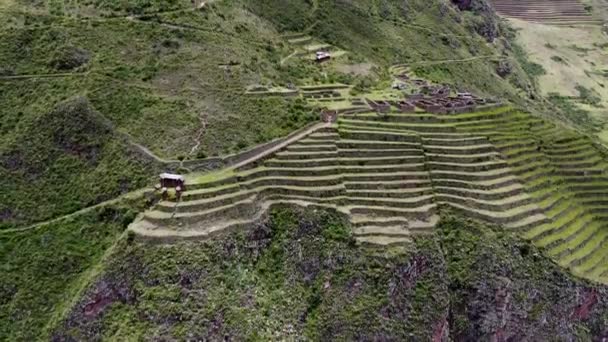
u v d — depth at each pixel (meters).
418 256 99.44
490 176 115.81
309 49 167.75
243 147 109.50
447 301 98.31
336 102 128.00
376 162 112.12
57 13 134.00
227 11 152.62
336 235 99.06
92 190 104.25
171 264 89.44
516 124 132.50
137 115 113.31
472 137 122.25
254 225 96.62
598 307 107.75
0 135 112.56
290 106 120.56
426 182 111.50
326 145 112.38
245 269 93.62
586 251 112.88
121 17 135.88
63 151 109.50
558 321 104.44
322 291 95.19
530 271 104.81
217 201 97.94
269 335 88.25
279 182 104.62
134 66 124.62
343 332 91.44
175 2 143.38
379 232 100.88
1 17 130.75
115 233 98.19
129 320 86.44
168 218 94.75
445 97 137.50
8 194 105.06
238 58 133.38
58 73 121.88
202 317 85.69
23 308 91.88
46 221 101.88
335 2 194.75
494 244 104.31
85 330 87.12
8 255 97.50
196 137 109.62
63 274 94.88
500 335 100.62
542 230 110.62
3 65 122.31
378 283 95.44
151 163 105.50
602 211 122.56
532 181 120.25
